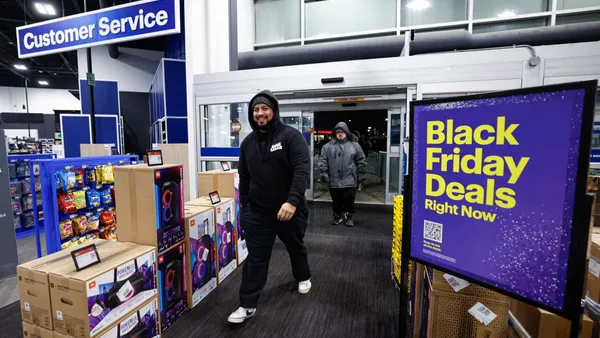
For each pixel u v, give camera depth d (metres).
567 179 0.77
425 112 1.08
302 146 1.70
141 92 9.02
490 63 2.77
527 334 1.27
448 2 4.62
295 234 1.95
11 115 13.92
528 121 0.83
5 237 2.55
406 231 1.21
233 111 3.72
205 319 1.86
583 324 1.16
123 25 2.48
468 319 1.21
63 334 1.33
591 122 0.71
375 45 4.32
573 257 0.77
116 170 1.72
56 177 2.47
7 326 1.84
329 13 5.17
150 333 1.60
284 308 1.97
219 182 2.65
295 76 3.26
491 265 0.94
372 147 6.68
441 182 1.05
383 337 1.68
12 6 7.35
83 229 2.68
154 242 1.66
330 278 2.40
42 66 12.20
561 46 2.66
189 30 3.64
